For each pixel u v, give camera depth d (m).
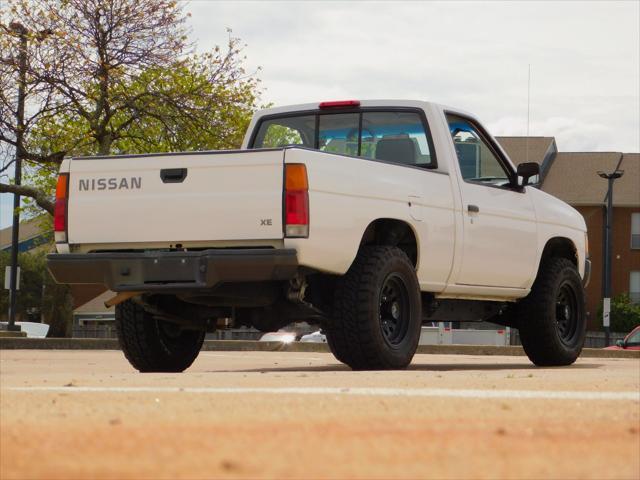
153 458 1.65
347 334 6.97
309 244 6.55
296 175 6.55
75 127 26.98
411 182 7.51
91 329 45.12
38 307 58.28
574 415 2.67
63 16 25.34
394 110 8.34
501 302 8.95
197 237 6.82
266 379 4.77
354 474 1.57
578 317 9.36
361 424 2.29
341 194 6.80
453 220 7.91
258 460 1.66
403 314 7.32
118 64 25.36
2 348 19.52
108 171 7.14
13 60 24.62
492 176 8.67
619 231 54.38
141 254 6.87
